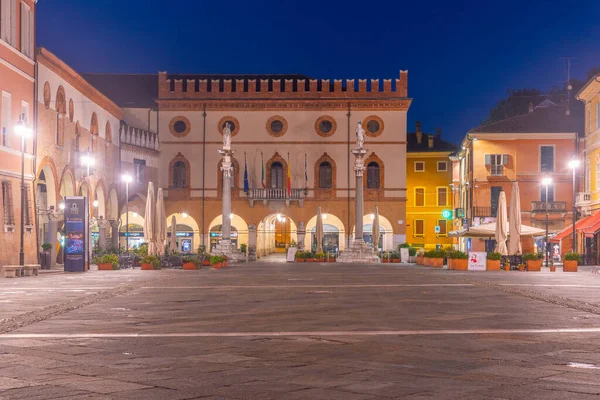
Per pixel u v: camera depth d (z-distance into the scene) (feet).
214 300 74.54
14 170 143.95
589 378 33.91
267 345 43.73
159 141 241.35
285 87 241.14
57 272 136.36
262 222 244.22
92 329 51.03
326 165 242.37
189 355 40.16
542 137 226.79
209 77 266.77
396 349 42.24
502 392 30.91
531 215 225.56
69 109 177.47
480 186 229.25
